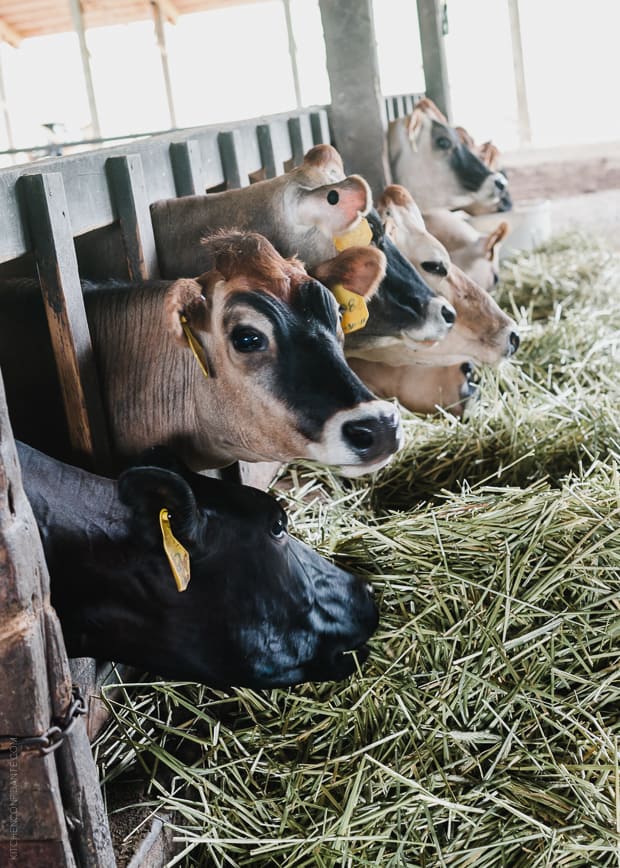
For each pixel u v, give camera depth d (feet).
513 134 65.41
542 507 9.60
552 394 14.94
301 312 7.89
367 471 8.02
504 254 24.93
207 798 7.88
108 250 10.49
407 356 13.99
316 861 7.26
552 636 8.52
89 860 6.34
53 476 7.25
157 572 7.11
